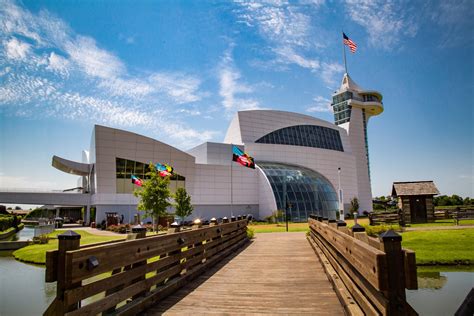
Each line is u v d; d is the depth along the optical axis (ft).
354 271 18.03
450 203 300.81
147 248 20.97
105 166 145.69
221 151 186.91
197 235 33.17
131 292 18.79
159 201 103.40
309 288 26.14
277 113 216.33
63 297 12.73
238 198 176.24
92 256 14.56
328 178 219.00
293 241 67.56
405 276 10.98
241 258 43.62
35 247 73.77
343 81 296.30
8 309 32.32
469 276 41.65
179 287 26.40
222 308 20.74
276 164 199.41
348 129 271.90
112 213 145.07
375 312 13.08
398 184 117.70
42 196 154.92
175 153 161.68
